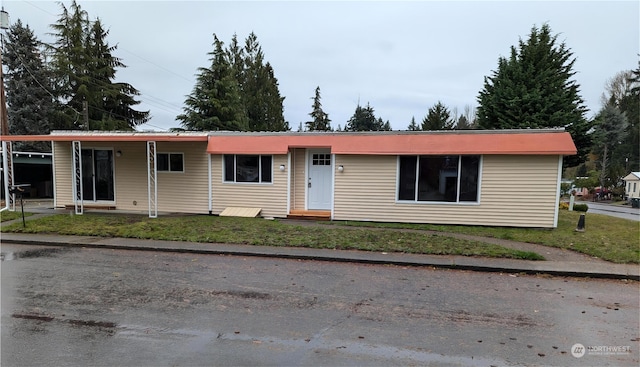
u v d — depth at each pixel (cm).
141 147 1365
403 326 425
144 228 1008
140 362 330
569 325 435
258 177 1279
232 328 411
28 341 370
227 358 340
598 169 5572
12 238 901
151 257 762
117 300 497
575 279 645
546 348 373
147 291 538
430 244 851
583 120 2086
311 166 1270
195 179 1329
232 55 3947
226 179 1306
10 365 322
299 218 1228
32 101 2755
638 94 5125
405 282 610
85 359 335
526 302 518
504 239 937
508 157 1087
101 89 3048
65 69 2812
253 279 611
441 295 543
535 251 814
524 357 353
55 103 2858
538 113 2045
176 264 706
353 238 909
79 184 1407
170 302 493
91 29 3089
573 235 988
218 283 585
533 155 1067
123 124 3169
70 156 1414
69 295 514
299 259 762
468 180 1119
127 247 835
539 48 2209
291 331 405
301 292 547
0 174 1705
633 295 560
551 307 499
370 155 1171
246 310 468
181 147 1330
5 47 2731
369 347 369
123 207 1398
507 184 1094
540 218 1083
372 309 480
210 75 3272
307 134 1240
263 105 4075
